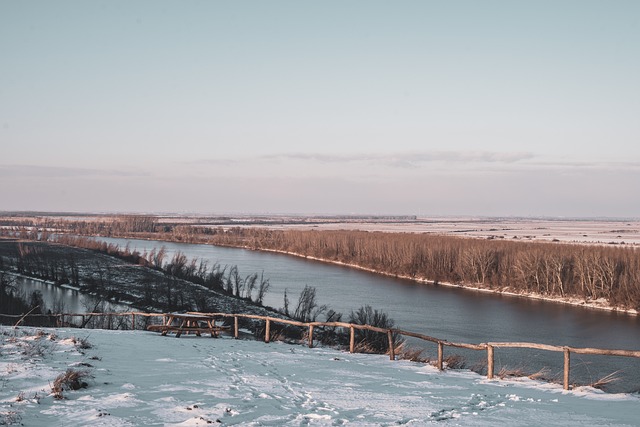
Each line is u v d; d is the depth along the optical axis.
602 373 40.44
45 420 8.85
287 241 161.62
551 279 89.56
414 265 109.12
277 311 65.94
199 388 11.73
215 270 102.19
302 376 14.00
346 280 97.94
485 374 17.00
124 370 13.12
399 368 16.55
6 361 12.76
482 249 100.94
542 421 10.04
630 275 79.81
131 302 70.62
